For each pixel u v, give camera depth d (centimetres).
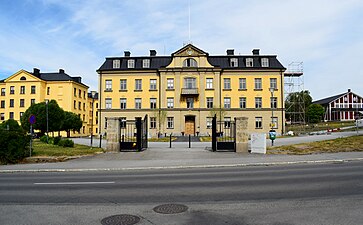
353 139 2138
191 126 4884
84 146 2348
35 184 902
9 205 630
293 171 1105
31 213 566
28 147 1648
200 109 4772
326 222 488
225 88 4891
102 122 4941
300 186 796
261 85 4875
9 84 6312
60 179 1006
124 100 4959
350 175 976
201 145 2461
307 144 2059
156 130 4838
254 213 544
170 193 732
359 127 4481
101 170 1247
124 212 565
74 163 1430
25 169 1267
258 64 4969
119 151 1866
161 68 4866
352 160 1432
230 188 784
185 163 1368
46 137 2820
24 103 6238
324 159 1437
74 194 739
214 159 1494
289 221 495
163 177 1012
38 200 676
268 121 4803
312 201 627
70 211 577
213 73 4859
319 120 7588
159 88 4922
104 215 546
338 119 7288
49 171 1245
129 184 876
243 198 665
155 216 535
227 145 1856
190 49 4919
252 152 1778
